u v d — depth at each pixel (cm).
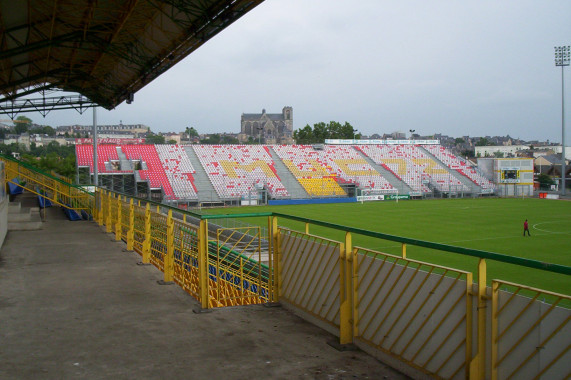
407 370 513
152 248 1198
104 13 1544
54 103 2877
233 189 5597
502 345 417
